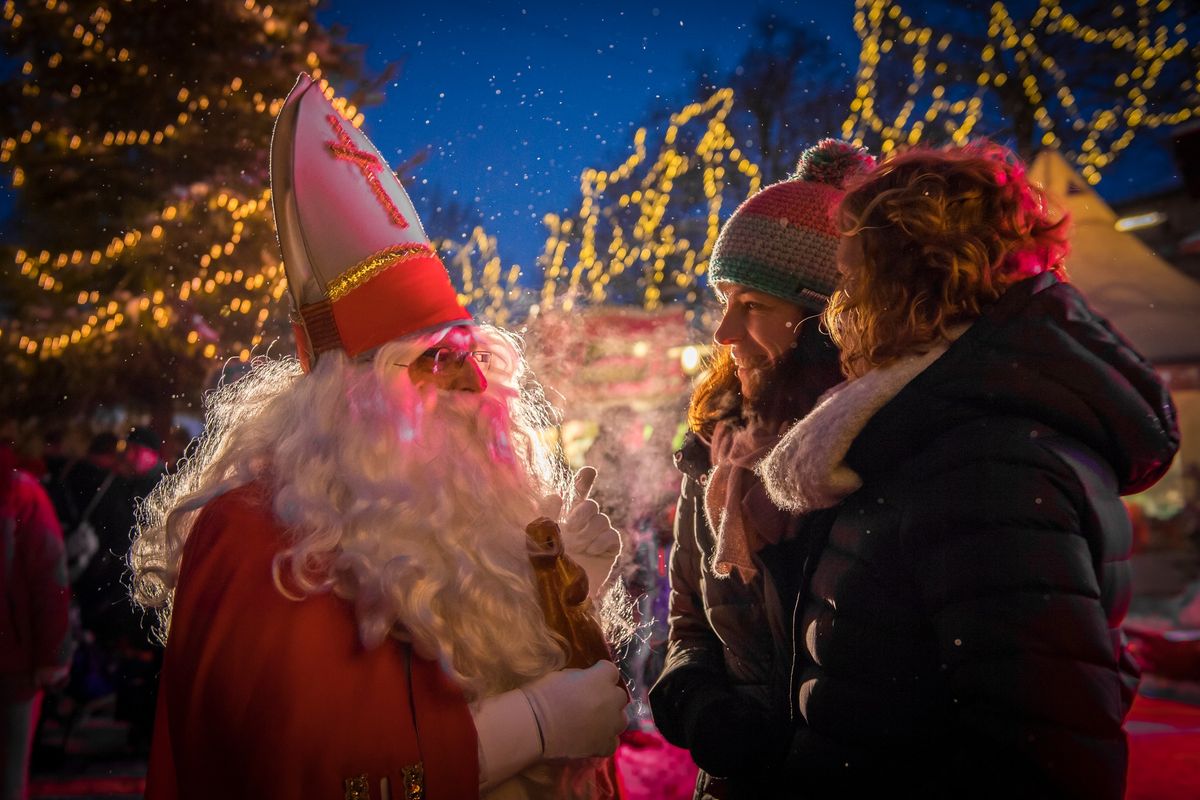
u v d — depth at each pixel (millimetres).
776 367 1881
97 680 6289
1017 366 1414
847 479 1512
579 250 13578
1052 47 13180
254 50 11898
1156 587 9680
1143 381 1430
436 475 1599
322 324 1670
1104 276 8938
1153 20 12734
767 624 1828
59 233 12023
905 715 1462
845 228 1606
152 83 11797
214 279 11188
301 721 1399
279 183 1688
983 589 1339
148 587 1793
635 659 4926
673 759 4402
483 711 1534
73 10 11469
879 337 1521
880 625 1479
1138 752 4387
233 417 1821
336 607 1500
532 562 1660
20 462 4738
